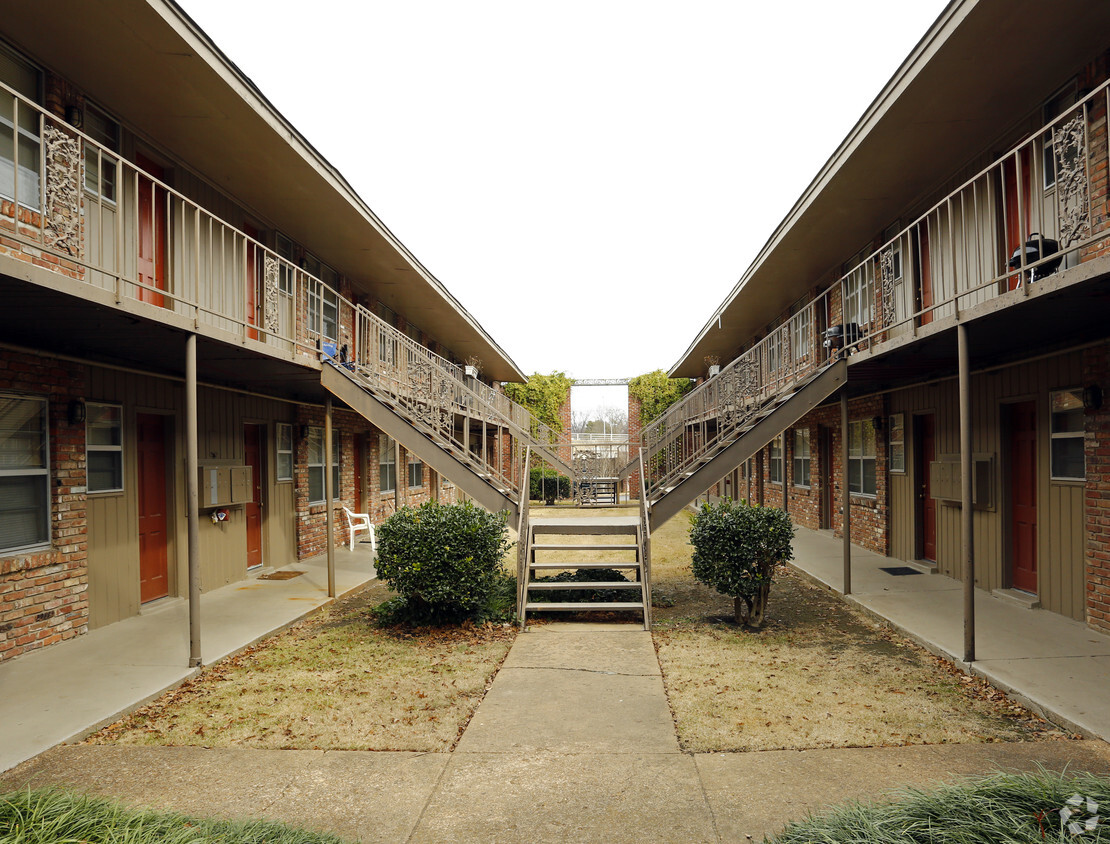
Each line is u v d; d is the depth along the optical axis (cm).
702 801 369
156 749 443
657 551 1409
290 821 353
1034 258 598
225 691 552
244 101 730
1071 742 437
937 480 969
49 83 645
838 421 1431
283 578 1037
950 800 303
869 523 1275
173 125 782
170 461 877
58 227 480
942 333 648
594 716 495
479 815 359
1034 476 800
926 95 720
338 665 623
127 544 776
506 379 3127
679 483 888
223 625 741
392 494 1739
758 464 1673
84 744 451
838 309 1362
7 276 420
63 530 673
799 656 641
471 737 459
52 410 665
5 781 396
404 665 622
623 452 2609
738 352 2309
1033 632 668
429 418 1009
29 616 632
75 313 531
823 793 374
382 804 371
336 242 1191
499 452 1177
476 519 774
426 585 736
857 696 529
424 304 1675
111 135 745
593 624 780
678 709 506
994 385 852
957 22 604
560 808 364
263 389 1084
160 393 838
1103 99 620
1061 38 621
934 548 1067
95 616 721
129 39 623
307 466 1235
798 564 1108
